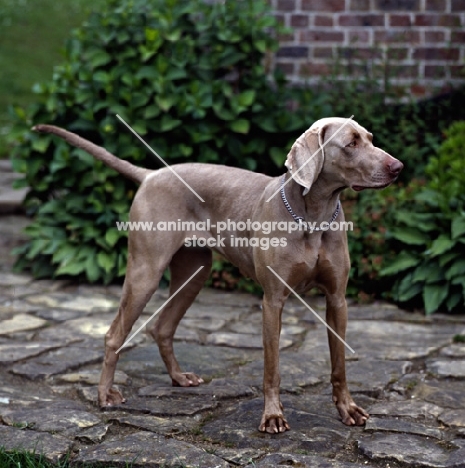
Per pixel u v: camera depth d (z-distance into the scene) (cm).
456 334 475
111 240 587
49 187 625
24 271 632
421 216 549
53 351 452
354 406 350
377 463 308
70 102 610
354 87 628
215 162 611
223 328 495
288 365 423
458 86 638
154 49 604
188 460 307
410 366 422
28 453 309
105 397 370
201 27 620
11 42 1503
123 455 312
